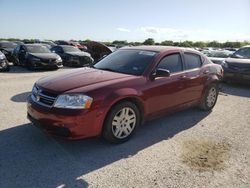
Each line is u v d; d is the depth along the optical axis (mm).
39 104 4020
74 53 17031
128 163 3709
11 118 5262
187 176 3430
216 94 6523
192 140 4609
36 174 3330
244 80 9797
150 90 4547
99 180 3266
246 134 4980
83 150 4035
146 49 5277
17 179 3203
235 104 7246
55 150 3986
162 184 3229
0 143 4129
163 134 4824
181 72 5297
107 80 4254
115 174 3412
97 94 3877
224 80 10422
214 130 5137
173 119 5684
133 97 4281
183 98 5391
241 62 10008
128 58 5105
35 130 4676
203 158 3945
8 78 10594
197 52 5992
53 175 3324
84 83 4098
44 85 4160
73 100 3760
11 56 16859
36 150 3957
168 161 3809
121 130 4277
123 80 4293
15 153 3834
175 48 5449
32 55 13992
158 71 4570
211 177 3434
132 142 4410
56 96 3852
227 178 3428
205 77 5945
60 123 3754
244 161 3906
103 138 4234
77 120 3730
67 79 4305
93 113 3834
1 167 3445
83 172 3428
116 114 4129
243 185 3287
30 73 12695
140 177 3365
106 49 17078
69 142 4270
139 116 4547
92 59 17500
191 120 5664
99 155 3900
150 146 4289
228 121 5707
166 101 4957
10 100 6699
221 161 3877
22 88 8406
